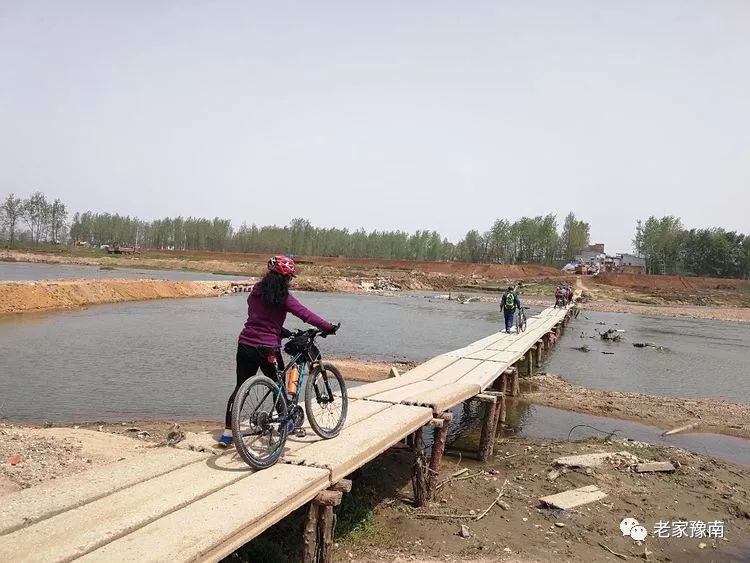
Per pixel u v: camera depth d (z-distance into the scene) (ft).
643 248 369.71
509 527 23.15
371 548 20.66
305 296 166.20
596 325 128.47
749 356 87.92
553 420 41.93
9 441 27.35
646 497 26.96
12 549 11.55
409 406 26.73
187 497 14.61
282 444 18.13
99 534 12.31
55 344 62.64
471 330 100.37
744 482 30.22
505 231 378.32
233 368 55.01
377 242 401.29
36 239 382.42
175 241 431.84
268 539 19.52
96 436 30.55
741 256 344.08
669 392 56.65
